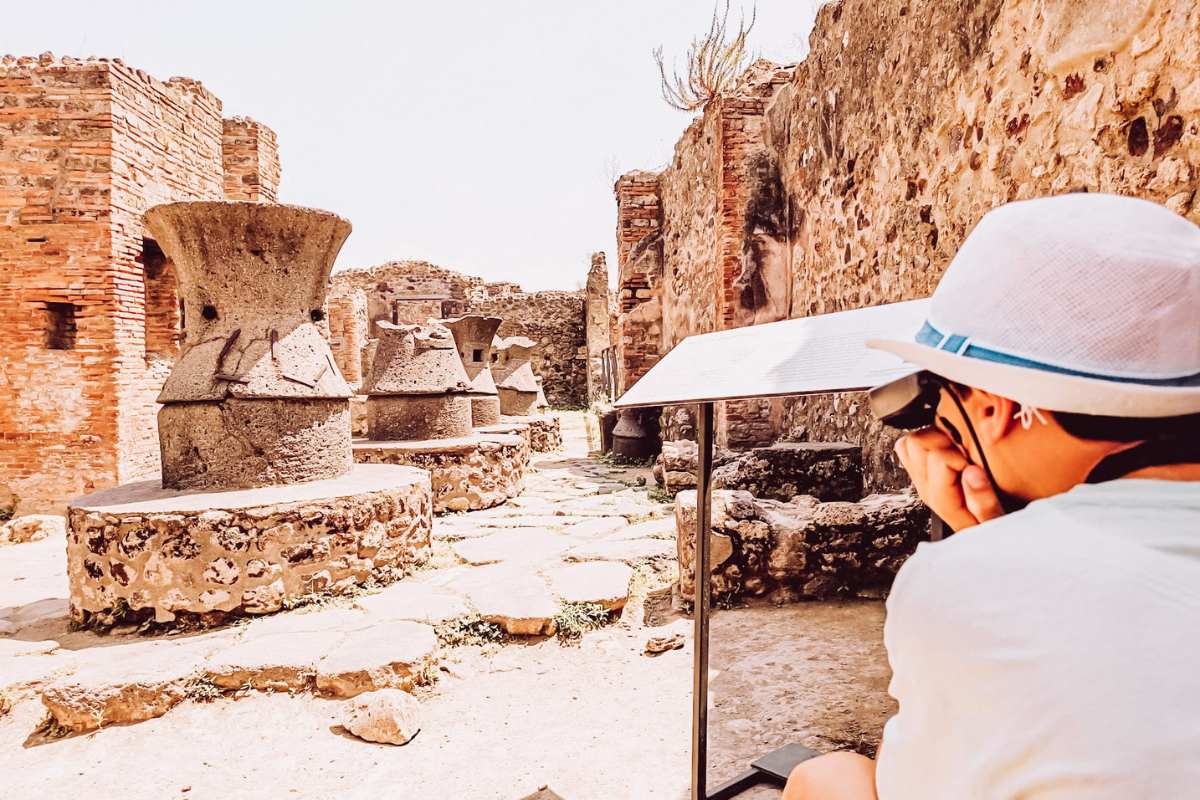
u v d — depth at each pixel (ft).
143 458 23.85
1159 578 1.31
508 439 21.61
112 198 22.67
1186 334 1.51
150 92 24.94
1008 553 1.48
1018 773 1.29
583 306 70.49
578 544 15.37
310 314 13.97
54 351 22.45
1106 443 1.61
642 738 7.62
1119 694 1.20
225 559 11.11
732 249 24.52
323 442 13.57
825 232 19.97
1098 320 1.54
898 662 1.64
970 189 11.70
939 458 2.08
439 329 22.80
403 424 21.68
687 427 28.35
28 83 22.44
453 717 8.29
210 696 8.66
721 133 24.72
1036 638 1.32
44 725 8.22
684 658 9.66
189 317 13.34
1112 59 7.89
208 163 29.37
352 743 7.75
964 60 11.80
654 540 15.39
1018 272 1.67
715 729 7.66
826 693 8.30
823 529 11.58
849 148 17.88
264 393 12.69
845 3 18.02
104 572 11.18
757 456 17.01
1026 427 1.73
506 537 16.33
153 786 7.03
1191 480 1.55
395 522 12.96
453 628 10.43
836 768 2.61
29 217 22.47
